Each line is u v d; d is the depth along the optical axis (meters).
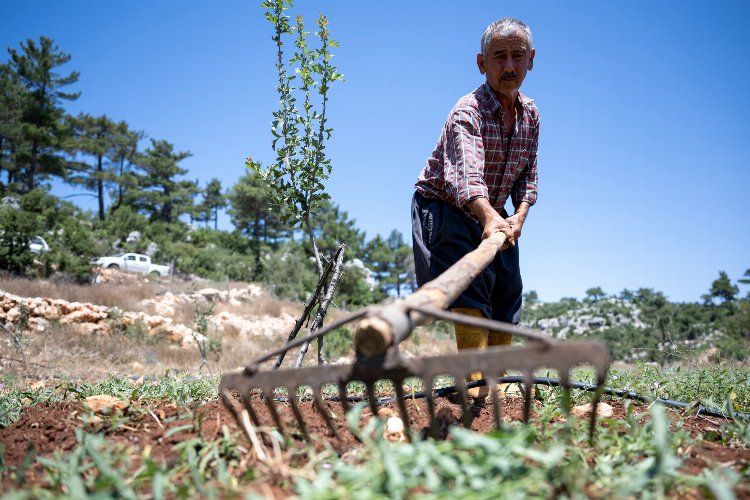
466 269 2.26
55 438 2.43
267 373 2.08
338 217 66.44
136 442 2.33
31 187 48.56
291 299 31.28
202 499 1.68
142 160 65.12
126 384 3.90
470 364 1.76
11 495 1.54
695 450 2.14
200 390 3.61
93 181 59.09
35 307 15.48
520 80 3.32
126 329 15.82
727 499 1.37
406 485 1.40
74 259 25.66
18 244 23.83
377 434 1.66
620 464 1.90
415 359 1.82
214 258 41.91
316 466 1.92
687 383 3.81
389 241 74.88
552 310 60.00
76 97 50.78
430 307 1.90
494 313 3.59
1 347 11.03
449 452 1.62
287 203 4.23
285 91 4.27
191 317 20.00
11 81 47.31
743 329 25.20
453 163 3.15
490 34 3.29
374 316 1.79
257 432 2.24
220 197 78.44
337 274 3.99
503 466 1.42
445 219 3.33
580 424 2.37
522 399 3.31
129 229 50.25
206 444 2.08
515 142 3.45
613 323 50.22
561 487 1.60
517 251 3.56
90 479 1.85
